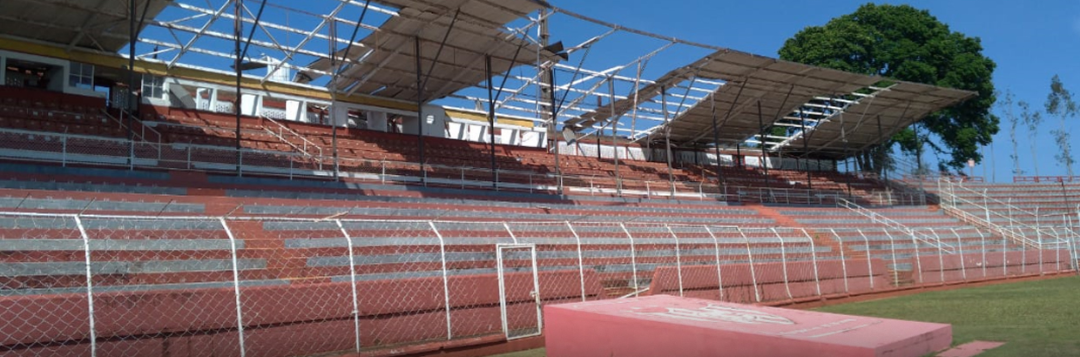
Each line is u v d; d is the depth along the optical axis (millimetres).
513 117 36875
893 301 18219
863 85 32344
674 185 33844
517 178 31109
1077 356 7695
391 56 25203
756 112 36656
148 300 8375
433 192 23484
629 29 23328
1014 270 25516
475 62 26344
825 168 48344
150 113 24469
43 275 9766
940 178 44719
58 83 23281
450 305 10953
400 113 31344
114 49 24656
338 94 29547
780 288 17172
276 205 17375
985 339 9438
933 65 50750
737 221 28062
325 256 13773
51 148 19500
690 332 7633
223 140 24312
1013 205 42000
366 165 26609
